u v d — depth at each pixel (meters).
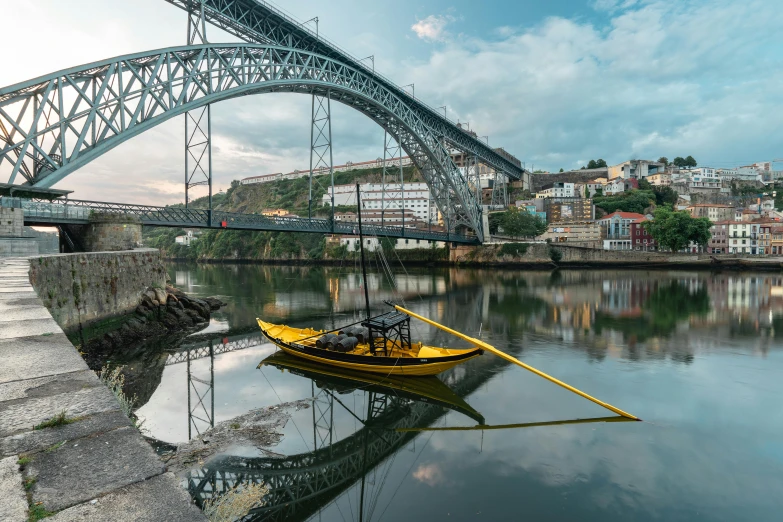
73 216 34.22
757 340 26.02
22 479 2.54
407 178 173.25
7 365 4.57
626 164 169.38
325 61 60.03
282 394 17.30
